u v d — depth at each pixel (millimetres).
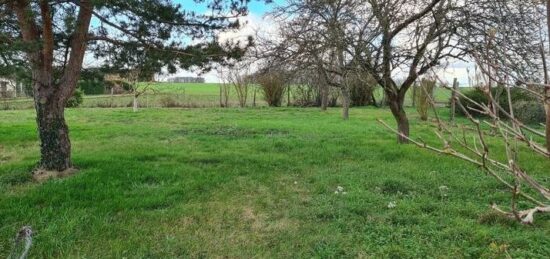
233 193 7266
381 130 15953
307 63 10555
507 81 2002
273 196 7098
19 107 31062
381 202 6539
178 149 11438
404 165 9188
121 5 7590
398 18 9914
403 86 11953
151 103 34094
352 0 9703
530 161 9367
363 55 10039
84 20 8195
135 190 7301
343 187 7504
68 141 8570
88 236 5336
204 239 5352
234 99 36875
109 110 27641
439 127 2191
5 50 6645
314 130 15906
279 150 11398
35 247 4969
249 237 5426
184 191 7293
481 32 9148
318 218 6051
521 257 4559
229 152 10961
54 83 8359
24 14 7340
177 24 8797
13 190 7336
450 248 4891
